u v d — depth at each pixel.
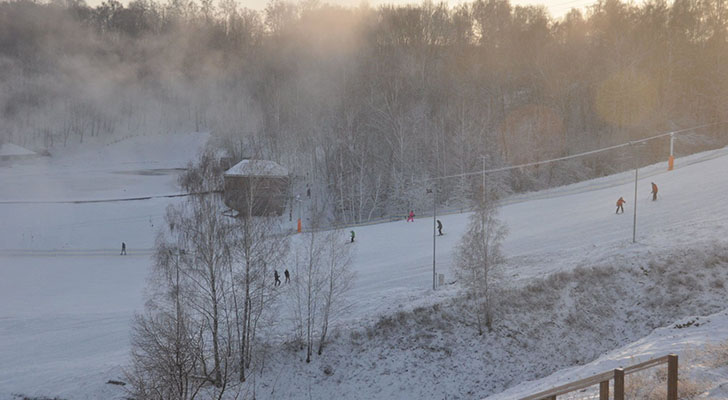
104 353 33.66
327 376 32.09
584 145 97.62
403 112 92.50
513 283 36.62
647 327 31.23
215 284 32.88
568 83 106.69
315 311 37.50
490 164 86.81
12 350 34.84
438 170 87.88
